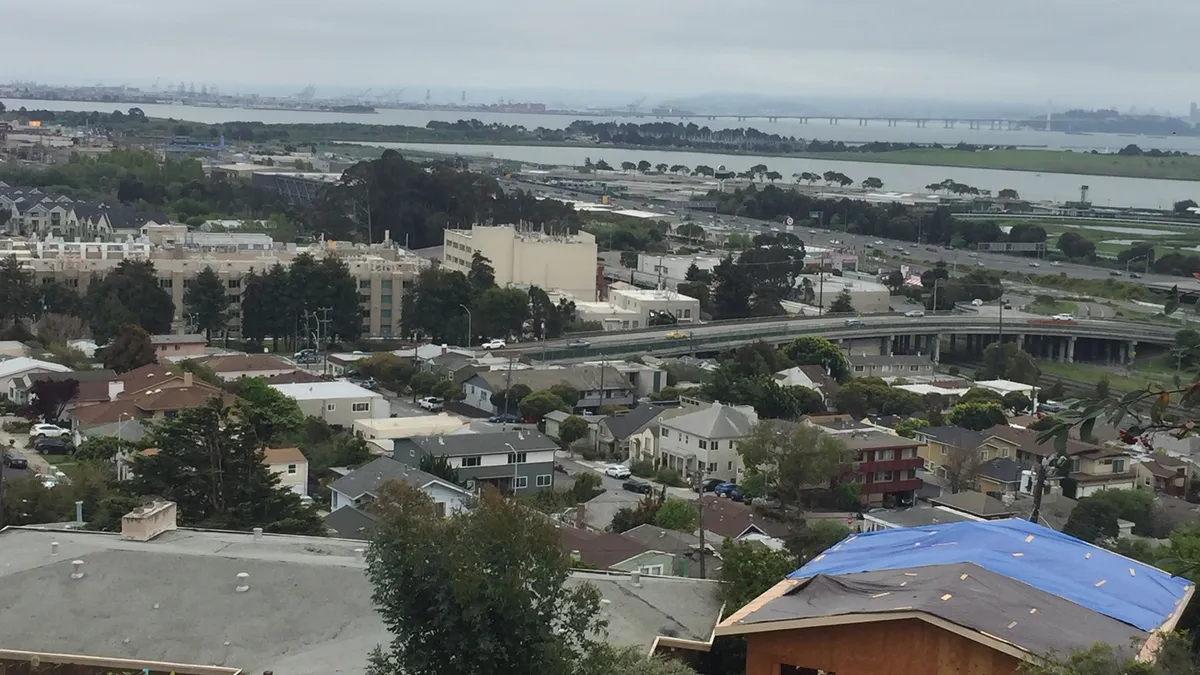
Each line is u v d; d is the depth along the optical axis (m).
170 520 24.20
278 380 65.56
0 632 19.42
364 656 18.98
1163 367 96.94
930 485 55.75
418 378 72.62
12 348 69.06
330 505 43.88
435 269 91.25
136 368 64.75
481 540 16.14
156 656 19.02
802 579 20.41
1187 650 16.77
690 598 22.64
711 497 47.84
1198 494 55.03
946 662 17.22
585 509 45.47
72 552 21.97
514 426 59.28
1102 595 19.39
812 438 50.81
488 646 15.75
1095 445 56.06
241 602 20.55
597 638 20.16
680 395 70.06
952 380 82.81
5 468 45.97
